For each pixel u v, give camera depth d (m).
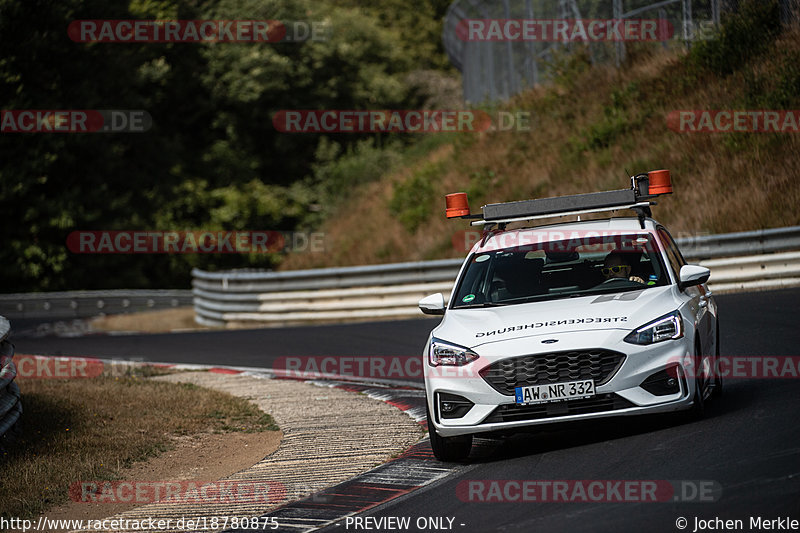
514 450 27.52
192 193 166.12
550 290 28.41
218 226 163.62
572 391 24.64
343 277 78.44
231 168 174.75
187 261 162.38
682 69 90.12
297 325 76.38
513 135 103.44
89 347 71.06
